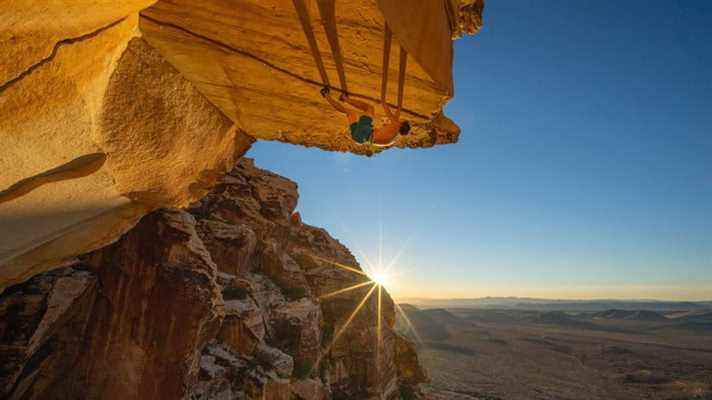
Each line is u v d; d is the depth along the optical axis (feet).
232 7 10.37
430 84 12.32
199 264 45.65
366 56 11.53
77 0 7.91
